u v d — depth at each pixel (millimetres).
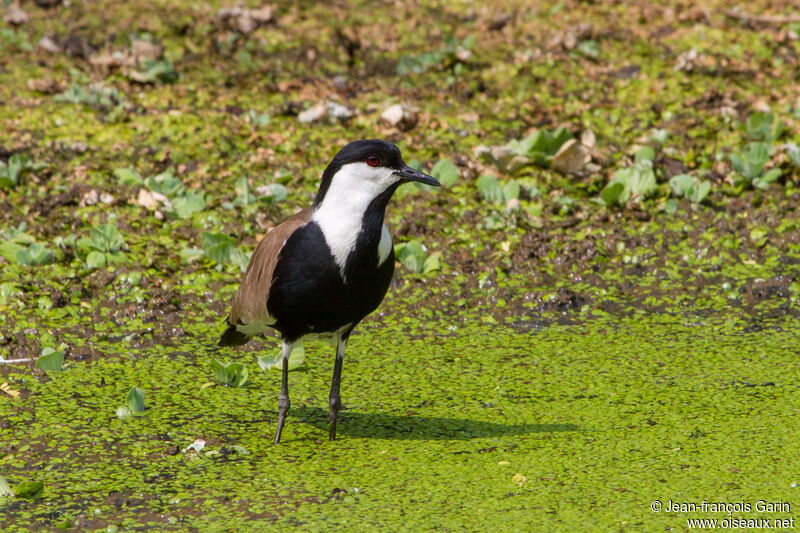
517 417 9906
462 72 18562
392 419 9922
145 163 15453
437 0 21938
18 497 8297
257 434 9609
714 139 16484
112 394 10367
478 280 13203
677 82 17984
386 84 18359
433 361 11289
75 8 20375
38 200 14367
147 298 12438
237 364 10617
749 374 10750
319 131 16484
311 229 8930
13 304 12047
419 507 8164
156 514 8062
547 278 13320
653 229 14328
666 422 9695
